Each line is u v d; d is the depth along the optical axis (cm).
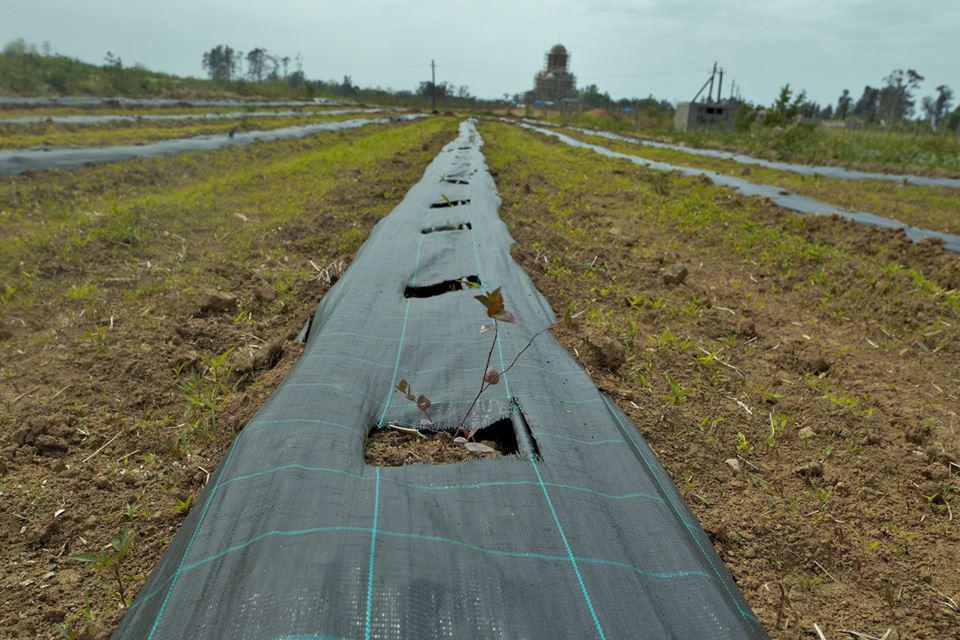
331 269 561
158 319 452
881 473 316
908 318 510
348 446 257
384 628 164
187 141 1452
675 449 323
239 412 335
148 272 555
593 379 371
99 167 1057
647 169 1359
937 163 1866
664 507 243
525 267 559
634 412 346
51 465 295
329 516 205
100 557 212
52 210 779
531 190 982
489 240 593
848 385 406
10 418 326
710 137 2741
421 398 280
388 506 215
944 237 796
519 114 5797
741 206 938
